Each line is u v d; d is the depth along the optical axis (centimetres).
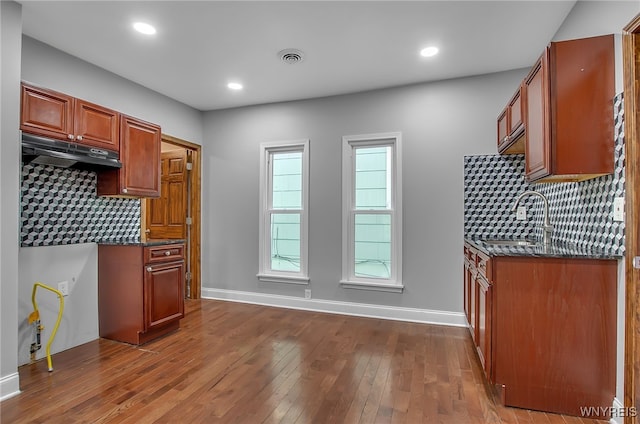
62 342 270
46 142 232
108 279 295
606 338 180
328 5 218
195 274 430
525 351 191
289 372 232
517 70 311
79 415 182
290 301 390
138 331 280
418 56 287
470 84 326
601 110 179
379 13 227
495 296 195
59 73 277
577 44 182
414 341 288
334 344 281
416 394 204
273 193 412
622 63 169
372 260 366
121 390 208
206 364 244
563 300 186
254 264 411
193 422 177
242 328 321
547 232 236
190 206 434
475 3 216
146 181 314
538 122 199
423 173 340
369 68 309
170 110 388
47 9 221
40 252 257
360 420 179
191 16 231
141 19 234
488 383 216
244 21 237
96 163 265
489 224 320
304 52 282
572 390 185
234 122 421
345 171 369
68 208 283
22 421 177
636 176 162
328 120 378
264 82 342
